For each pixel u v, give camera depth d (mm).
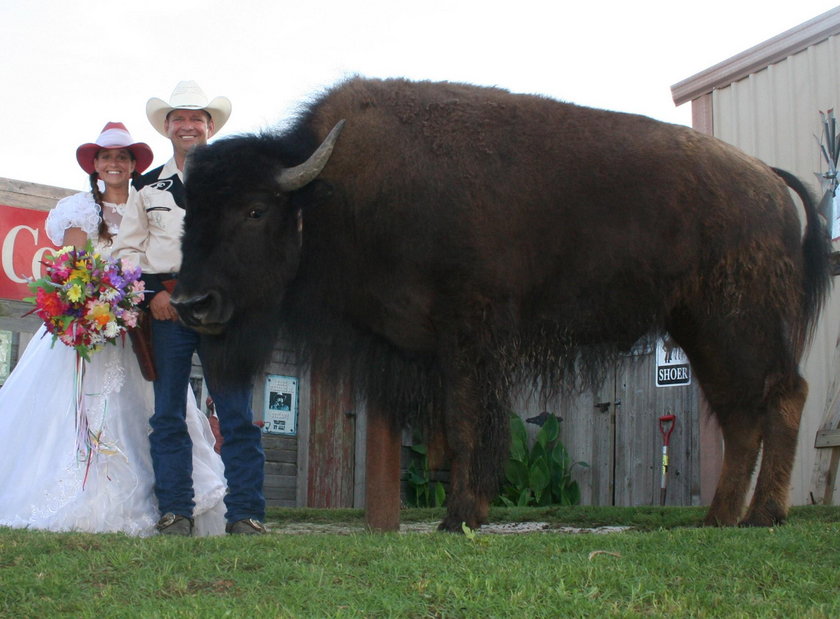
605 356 5445
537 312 5090
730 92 8633
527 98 5305
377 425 5094
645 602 2883
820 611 2736
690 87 8977
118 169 5508
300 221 4969
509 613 2691
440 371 4840
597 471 9992
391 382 5016
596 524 7105
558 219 5039
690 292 5344
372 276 4922
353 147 4934
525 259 4961
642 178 5191
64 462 4938
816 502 7191
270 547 3596
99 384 5039
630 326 5281
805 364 7484
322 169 4812
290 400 9891
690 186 5246
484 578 3043
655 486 9266
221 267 4543
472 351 4719
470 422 4637
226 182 4570
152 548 3559
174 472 4891
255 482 4957
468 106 5125
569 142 5160
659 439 9273
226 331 4773
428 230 4773
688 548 3625
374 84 5191
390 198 4824
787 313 5293
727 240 5238
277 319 4988
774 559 3428
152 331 4988
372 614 2738
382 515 5074
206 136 5414
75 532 4133
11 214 8164
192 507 4984
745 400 5301
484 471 4613
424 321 4887
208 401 9234
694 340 5543
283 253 4770
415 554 3408
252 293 4645
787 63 8117
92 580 3154
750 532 4059
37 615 2764
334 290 5012
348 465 10266
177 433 4930
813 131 7836
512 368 4871
